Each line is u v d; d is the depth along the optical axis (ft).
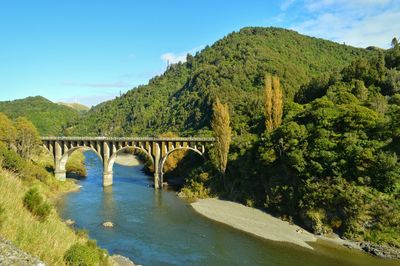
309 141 215.92
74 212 219.41
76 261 71.87
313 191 188.55
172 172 365.40
